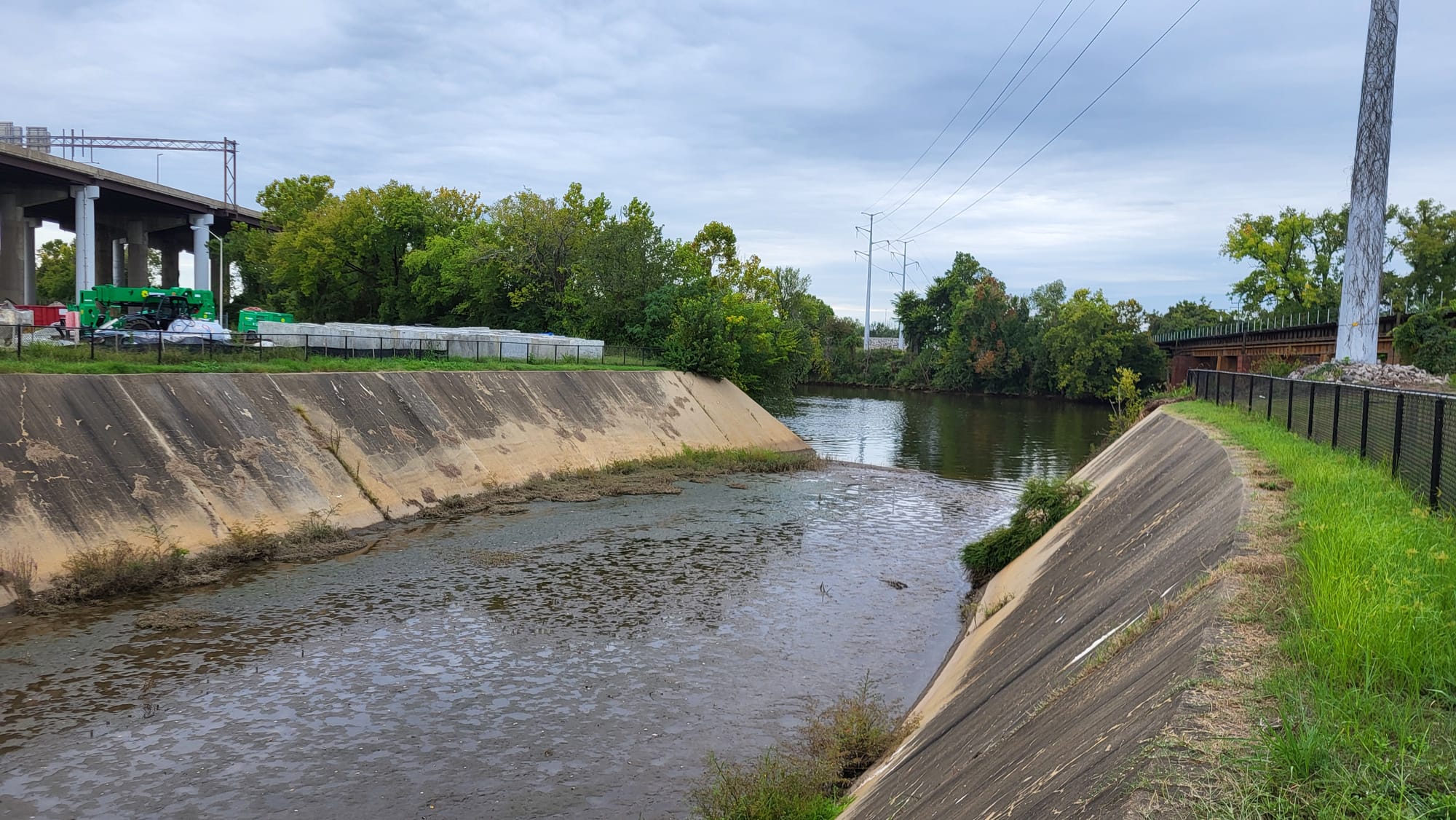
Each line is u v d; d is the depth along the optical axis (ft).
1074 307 351.05
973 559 75.00
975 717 32.78
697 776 38.32
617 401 142.51
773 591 69.05
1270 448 54.03
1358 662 19.61
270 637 54.60
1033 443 195.72
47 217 286.46
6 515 60.13
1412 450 39.88
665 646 55.36
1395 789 14.98
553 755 40.16
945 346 420.77
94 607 58.85
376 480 91.30
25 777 36.99
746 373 183.42
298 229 251.39
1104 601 37.63
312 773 38.04
